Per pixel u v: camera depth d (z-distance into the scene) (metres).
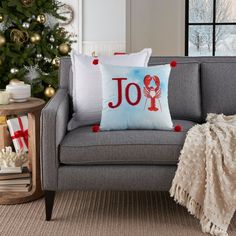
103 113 3.10
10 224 2.94
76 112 3.32
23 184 3.31
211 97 3.46
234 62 3.53
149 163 2.91
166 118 3.09
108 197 3.40
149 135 2.93
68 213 3.11
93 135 2.96
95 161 2.90
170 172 2.88
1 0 4.15
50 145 2.88
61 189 2.92
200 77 3.52
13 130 3.59
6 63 4.20
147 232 2.83
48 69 4.39
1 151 3.46
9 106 3.23
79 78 3.33
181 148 2.87
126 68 3.17
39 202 3.29
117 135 2.94
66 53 4.41
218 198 2.82
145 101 3.09
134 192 3.49
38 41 4.20
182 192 2.84
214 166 2.82
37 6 4.25
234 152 2.81
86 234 2.80
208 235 2.79
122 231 2.84
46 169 2.91
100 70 3.21
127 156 2.88
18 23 4.14
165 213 3.10
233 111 3.44
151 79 3.13
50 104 3.03
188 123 3.28
